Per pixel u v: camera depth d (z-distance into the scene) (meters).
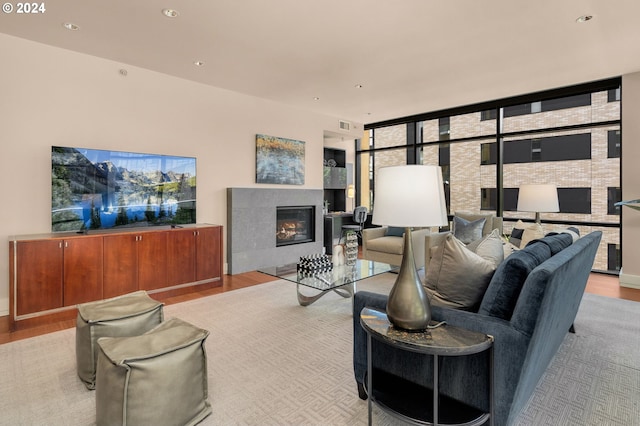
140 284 3.72
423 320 1.54
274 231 5.45
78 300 3.31
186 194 4.41
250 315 3.29
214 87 4.78
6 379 2.16
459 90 4.96
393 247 4.81
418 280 1.59
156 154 4.15
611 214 4.79
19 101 3.33
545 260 1.75
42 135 3.45
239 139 5.08
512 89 4.92
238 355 2.48
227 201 4.96
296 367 2.31
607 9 2.80
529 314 1.42
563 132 5.09
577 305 2.54
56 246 3.19
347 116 6.56
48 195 3.49
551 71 4.21
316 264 3.25
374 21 2.98
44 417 1.80
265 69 4.11
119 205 3.85
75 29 3.12
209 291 4.12
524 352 1.42
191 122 4.55
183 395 1.69
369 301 1.91
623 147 4.36
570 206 5.09
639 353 2.51
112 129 3.89
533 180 5.38
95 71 3.76
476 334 1.49
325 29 3.12
